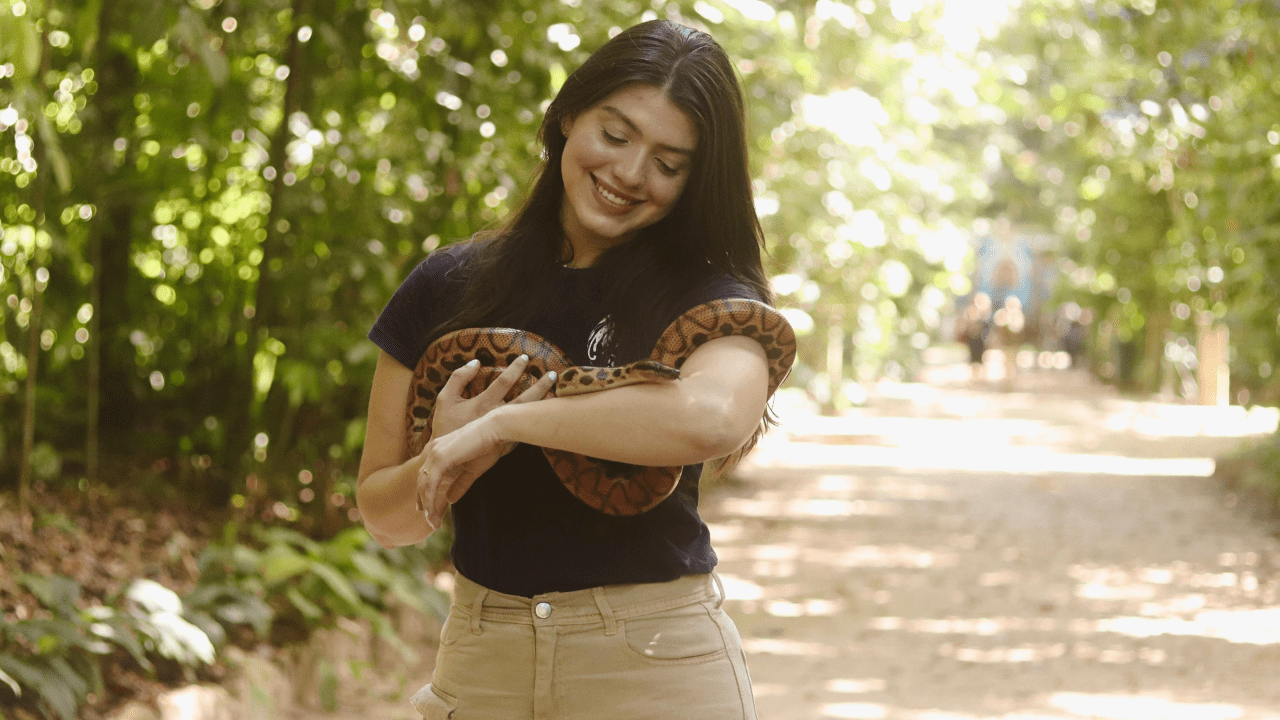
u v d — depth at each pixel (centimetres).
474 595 204
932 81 1142
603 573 197
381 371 215
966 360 3922
